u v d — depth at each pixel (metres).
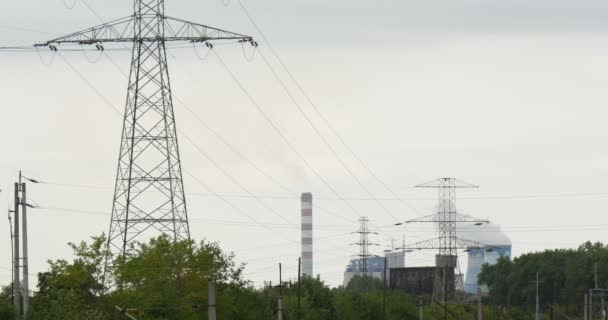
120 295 108.12
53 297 105.69
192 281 115.69
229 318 120.38
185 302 111.88
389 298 197.38
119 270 110.38
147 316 108.38
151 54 116.69
